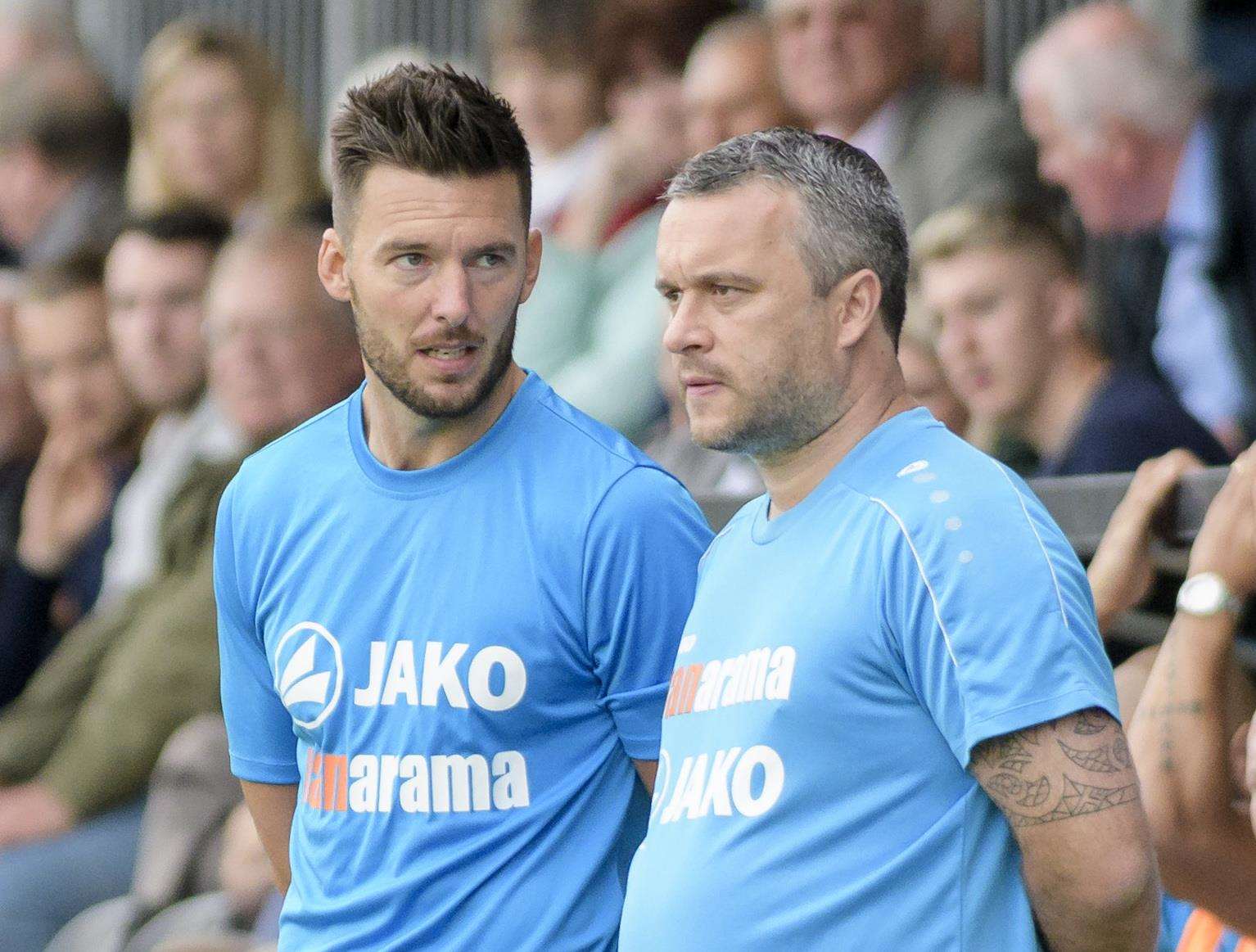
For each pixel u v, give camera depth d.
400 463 10.15
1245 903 10.02
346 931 9.82
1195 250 18.53
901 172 18.73
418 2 26.70
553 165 21.95
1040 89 18.77
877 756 8.35
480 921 9.66
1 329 25.67
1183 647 9.94
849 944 8.27
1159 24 21.30
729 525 9.58
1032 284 16.08
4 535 25.11
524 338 20.80
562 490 9.87
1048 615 8.07
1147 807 9.91
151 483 23.41
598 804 9.88
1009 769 8.03
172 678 20.16
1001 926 8.25
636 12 21.28
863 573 8.45
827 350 8.81
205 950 16.66
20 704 21.92
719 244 8.74
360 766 9.88
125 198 28.16
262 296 20.25
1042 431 16.33
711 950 8.48
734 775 8.60
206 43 25.09
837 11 18.91
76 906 19.98
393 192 9.54
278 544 10.25
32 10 29.55
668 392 19.53
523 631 9.73
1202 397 18.45
